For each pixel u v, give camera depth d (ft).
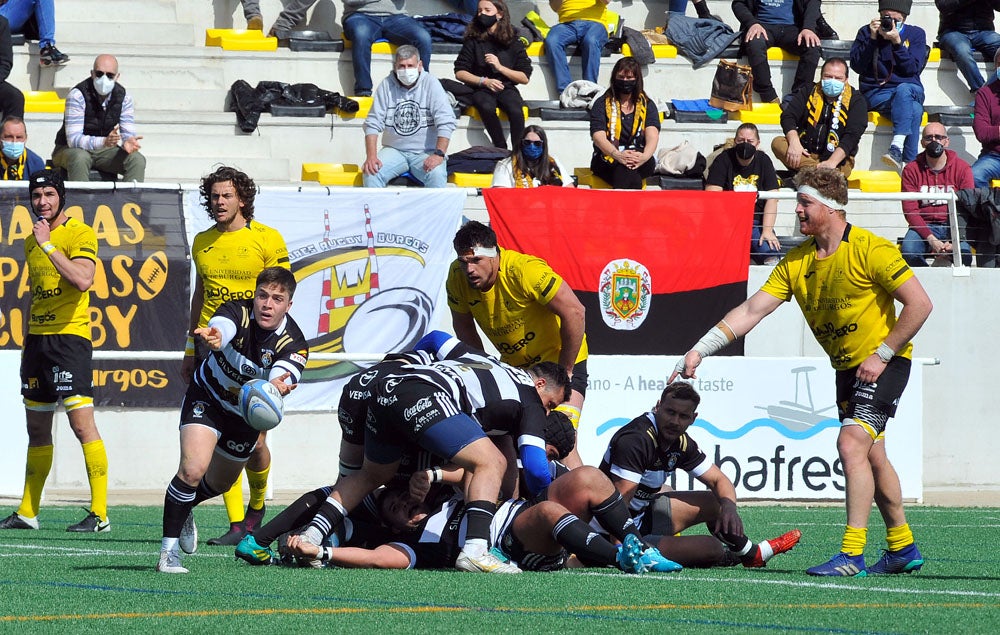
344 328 145.48
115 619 56.08
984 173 185.47
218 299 95.55
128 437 141.90
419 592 64.95
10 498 134.62
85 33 193.16
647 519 82.02
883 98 197.36
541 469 74.02
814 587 69.10
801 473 140.97
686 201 153.79
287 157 186.19
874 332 75.20
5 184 138.00
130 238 140.46
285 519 76.74
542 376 80.18
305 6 197.06
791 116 179.83
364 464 74.59
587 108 193.88
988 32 210.79
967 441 161.17
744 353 156.46
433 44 197.77
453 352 76.89
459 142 188.34
